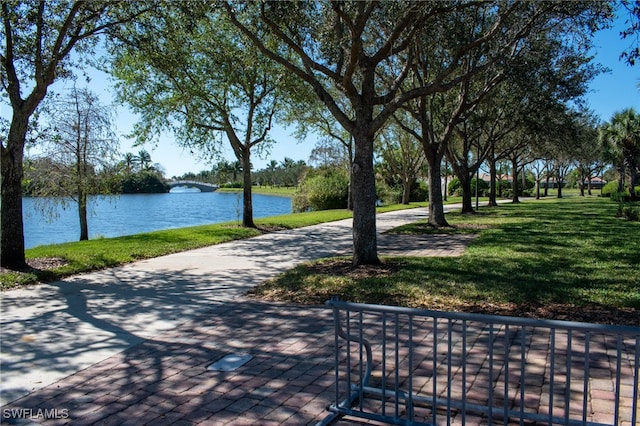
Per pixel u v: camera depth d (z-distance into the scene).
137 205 54.69
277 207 50.66
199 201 65.25
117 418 3.60
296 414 3.56
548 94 17.45
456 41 12.67
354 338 3.51
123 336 5.66
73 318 6.45
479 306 6.13
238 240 15.59
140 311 6.78
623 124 35.00
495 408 3.21
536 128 19.47
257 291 7.81
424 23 9.73
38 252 12.11
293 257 11.56
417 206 34.84
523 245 11.67
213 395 3.95
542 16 12.48
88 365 4.74
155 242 14.39
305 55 9.11
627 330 2.54
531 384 3.86
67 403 3.89
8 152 9.62
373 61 8.98
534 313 5.74
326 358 4.70
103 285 8.57
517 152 37.56
